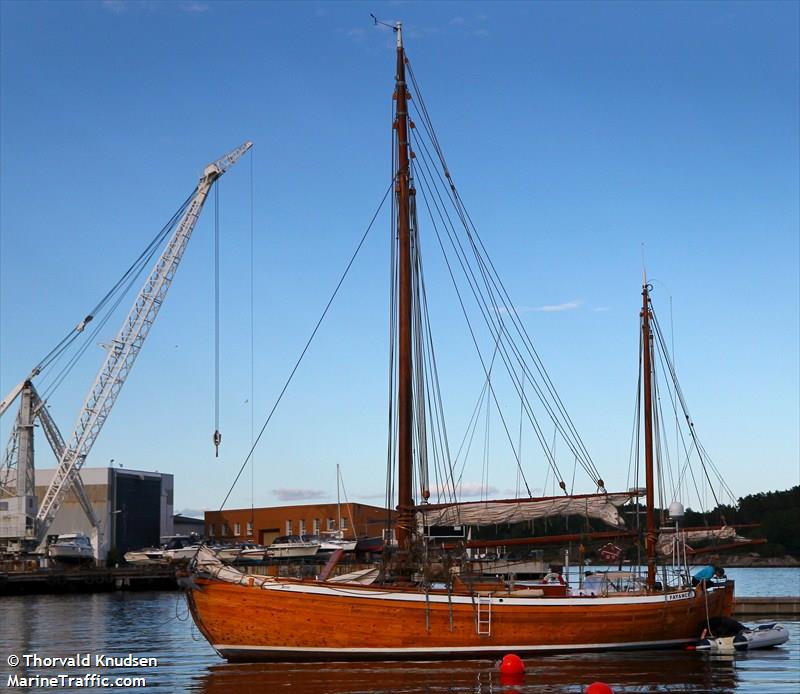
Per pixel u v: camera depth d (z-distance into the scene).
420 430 45.56
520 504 43.88
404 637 39.00
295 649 38.59
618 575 47.75
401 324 44.88
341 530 131.88
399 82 46.59
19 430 129.38
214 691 33.59
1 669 40.22
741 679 36.69
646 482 53.81
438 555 42.09
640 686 35.09
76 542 130.12
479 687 34.25
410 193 46.44
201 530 176.75
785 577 161.12
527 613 40.91
